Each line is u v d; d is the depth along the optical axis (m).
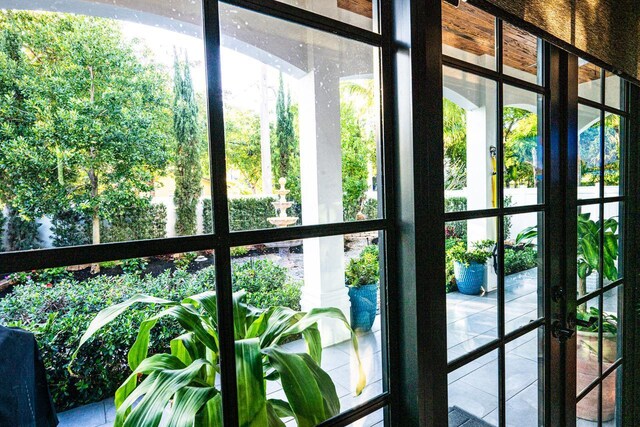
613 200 1.58
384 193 0.87
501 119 1.12
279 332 0.77
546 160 1.24
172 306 0.65
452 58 0.97
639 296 1.65
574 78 1.32
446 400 0.90
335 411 0.68
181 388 0.62
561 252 1.30
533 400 1.23
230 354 0.64
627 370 1.66
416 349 0.83
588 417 1.51
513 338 1.14
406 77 0.82
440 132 0.88
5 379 0.50
